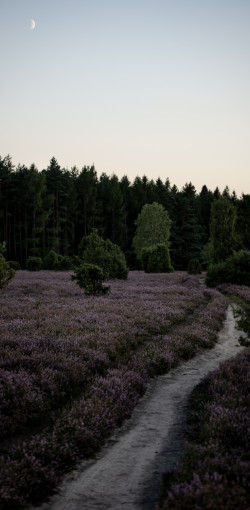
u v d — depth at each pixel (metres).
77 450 5.96
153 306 20.88
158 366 10.84
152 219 88.62
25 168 95.25
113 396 7.88
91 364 9.79
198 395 8.73
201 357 12.60
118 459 5.96
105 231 100.94
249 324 12.38
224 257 46.56
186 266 100.50
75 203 95.38
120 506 4.70
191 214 108.06
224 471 4.86
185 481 4.66
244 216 41.91
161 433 6.89
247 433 5.85
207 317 18.33
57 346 10.73
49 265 58.69
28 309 18.00
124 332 13.61
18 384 7.63
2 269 27.83
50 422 7.08
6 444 6.20
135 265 91.50
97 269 25.52
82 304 20.48
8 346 10.14
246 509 4.07
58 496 4.99
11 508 4.67
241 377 8.84
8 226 83.31
